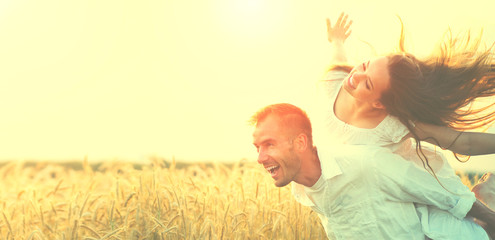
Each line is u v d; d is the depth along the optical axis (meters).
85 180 5.00
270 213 4.20
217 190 4.42
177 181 4.37
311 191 3.30
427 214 3.29
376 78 3.17
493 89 3.36
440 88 3.22
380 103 3.23
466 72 3.27
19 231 3.98
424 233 3.24
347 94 3.47
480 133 3.26
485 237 3.33
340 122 3.43
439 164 3.47
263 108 3.22
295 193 3.57
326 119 3.52
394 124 3.24
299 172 3.21
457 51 3.33
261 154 3.18
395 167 3.15
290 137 3.14
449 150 3.31
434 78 3.25
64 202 4.10
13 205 4.27
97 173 5.06
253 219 3.94
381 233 3.17
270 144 3.15
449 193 3.28
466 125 3.34
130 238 3.69
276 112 3.16
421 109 3.19
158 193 3.99
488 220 3.41
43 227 3.94
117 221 3.97
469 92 3.28
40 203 4.26
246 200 4.25
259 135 3.16
